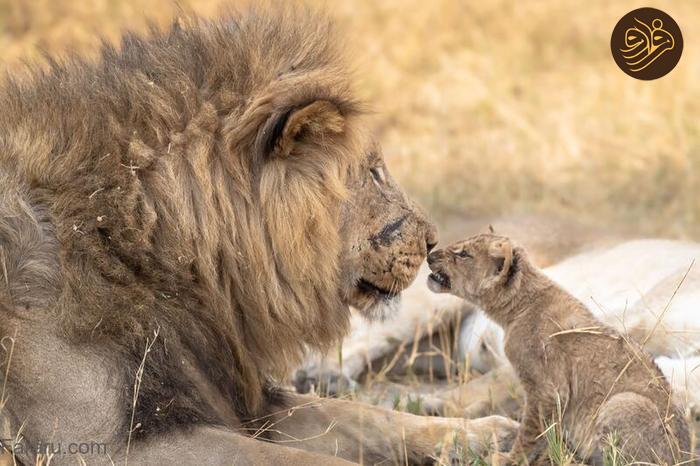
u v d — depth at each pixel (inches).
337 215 331.9
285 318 330.3
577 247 517.0
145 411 297.7
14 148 317.1
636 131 805.9
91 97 323.3
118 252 309.3
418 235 352.5
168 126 317.1
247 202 320.5
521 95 923.4
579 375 338.6
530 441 350.3
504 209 698.8
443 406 424.5
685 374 374.3
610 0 1111.6
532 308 351.6
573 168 767.7
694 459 321.7
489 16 1077.1
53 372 296.7
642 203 698.2
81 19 990.4
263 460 297.6
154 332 305.4
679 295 434.6
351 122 334.0
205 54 330.0
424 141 835.4
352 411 370.9
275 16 343.3
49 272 303.7
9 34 973.8
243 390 338.6
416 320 479.2
